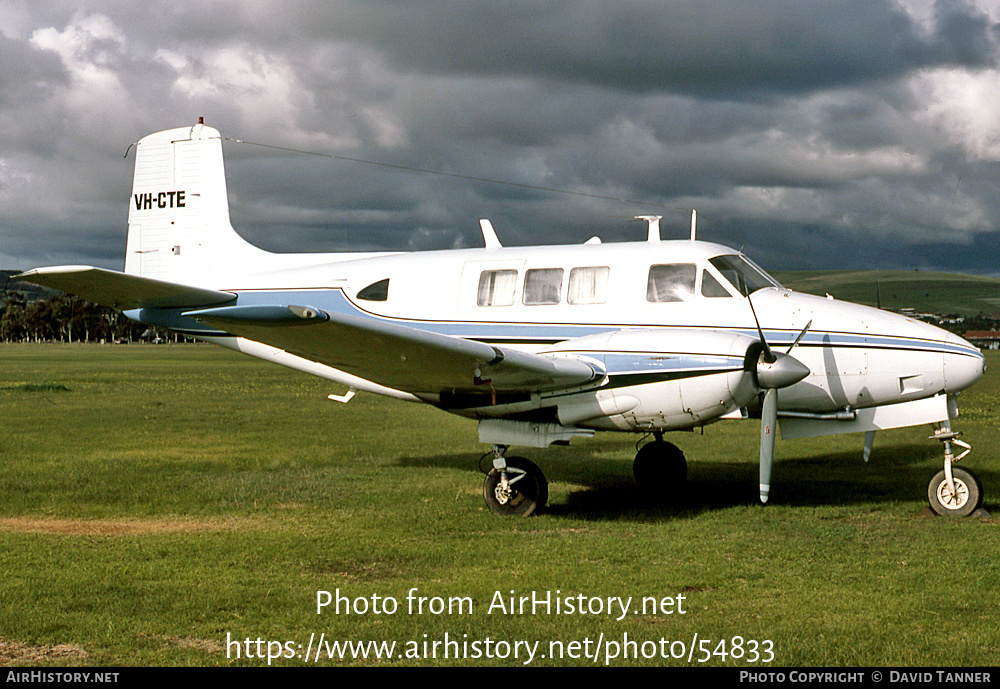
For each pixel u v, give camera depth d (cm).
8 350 9831
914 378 909
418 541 788
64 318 16525
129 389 2997
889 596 616
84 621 566
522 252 1038
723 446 1522
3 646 524
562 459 1353
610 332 916
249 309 708
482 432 928
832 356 923
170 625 562
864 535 809
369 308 1087
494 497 916
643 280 970
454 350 781
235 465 1259
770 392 891
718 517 901
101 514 913
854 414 961
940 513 909
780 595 623
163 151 1288
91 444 1520
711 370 832
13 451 1417
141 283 973
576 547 762
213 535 809
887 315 940
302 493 1034
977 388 3294
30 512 924
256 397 2650
